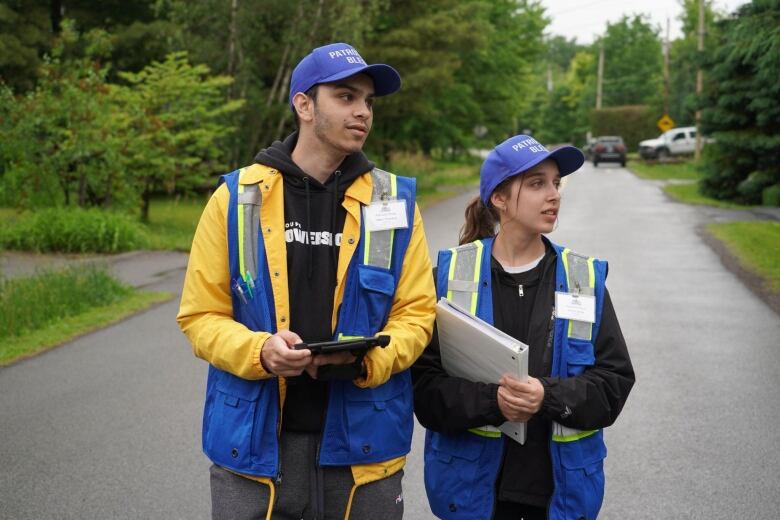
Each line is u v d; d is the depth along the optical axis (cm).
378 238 270
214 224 270
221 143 2203
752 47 1286
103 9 3098
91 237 1566
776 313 963
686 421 592
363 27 2381
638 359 763
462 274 292
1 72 2769
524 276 292
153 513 459
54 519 452
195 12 2216
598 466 288
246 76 2264
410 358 266
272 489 264
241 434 262
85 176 1794
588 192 3034
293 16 2309
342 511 275
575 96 10912
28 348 835
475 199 306
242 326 262
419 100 2952
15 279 1083
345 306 267
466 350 278
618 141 5206
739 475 497
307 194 269
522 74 5112
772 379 695
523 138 289
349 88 267
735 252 1439
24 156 1722
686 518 443
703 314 959
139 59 3005
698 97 2564
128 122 1819
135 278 1284
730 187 2611
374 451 269
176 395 674
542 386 265
